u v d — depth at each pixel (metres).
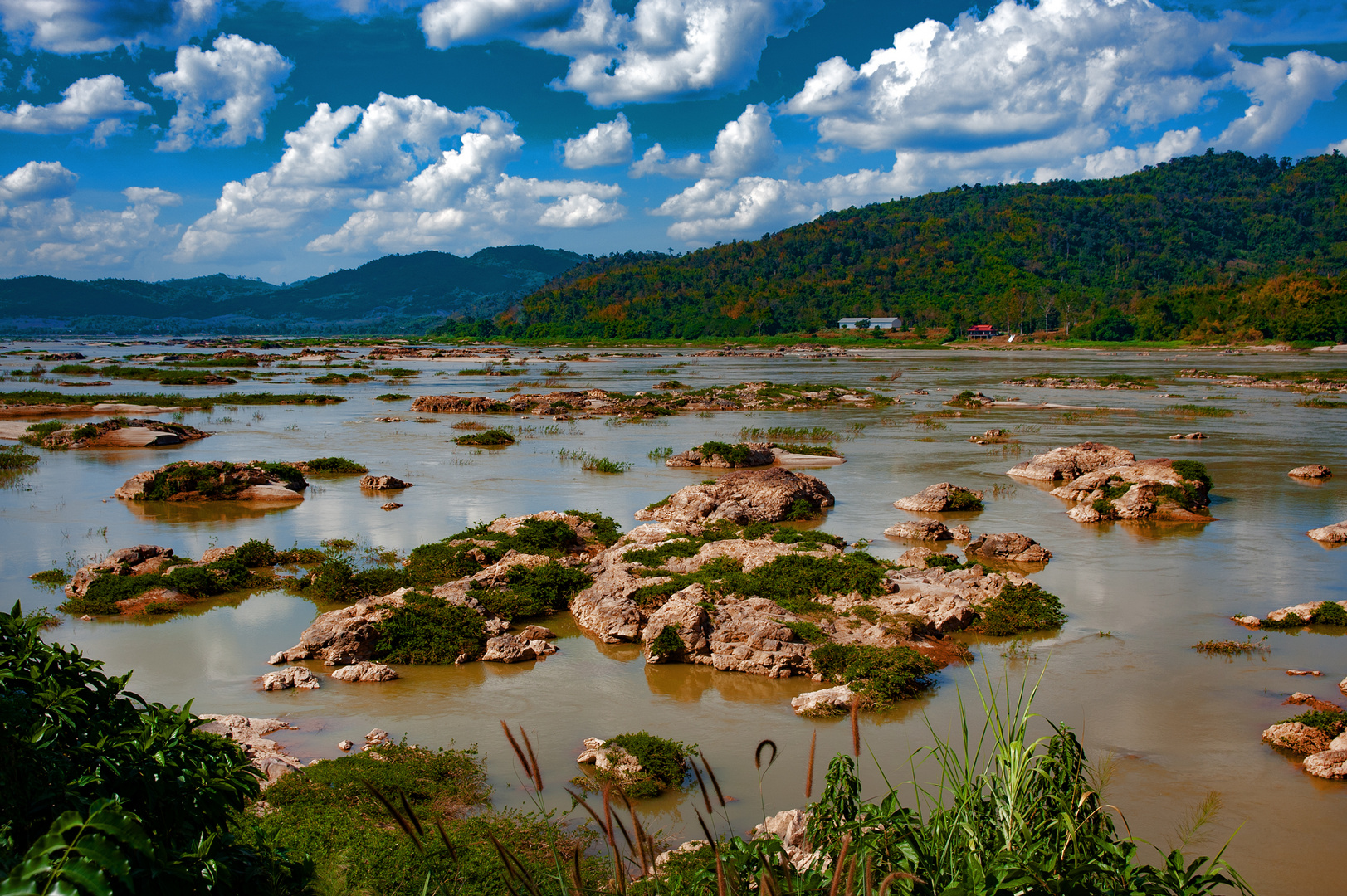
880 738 13.00
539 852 9.55
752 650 15.89
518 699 14.72
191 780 5.30
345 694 14.89
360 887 8.14
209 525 27.31
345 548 24.38
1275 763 12.31
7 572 21.98
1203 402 68.62
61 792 4.56
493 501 31.11
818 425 54.84
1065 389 81.44
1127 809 11.07
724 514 27.45
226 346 193.25
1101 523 27.92
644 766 11.88
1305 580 21.44
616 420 57.78
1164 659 16.28
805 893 5.55
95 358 128.25
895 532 26.02
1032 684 15.05
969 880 5.35
